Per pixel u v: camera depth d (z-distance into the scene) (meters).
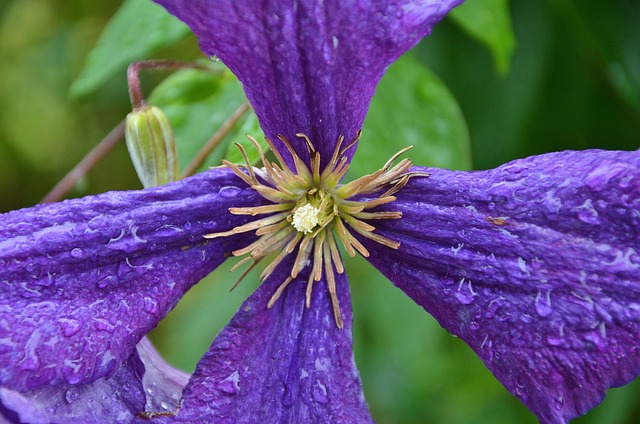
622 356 0.24
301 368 0.25
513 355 0.25
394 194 0.25
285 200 0.25
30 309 0.24
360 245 0.25
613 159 0.24
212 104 0.29
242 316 0.25
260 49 0.24
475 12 0.29
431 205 0.25
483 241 0.25
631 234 0.24
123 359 0.25
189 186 0.25
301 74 0.25
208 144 0.28
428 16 0.24
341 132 0.25
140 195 0.25
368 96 0.25
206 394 0.25
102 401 0.25
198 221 0.25
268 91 0.25
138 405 0.25
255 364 0.25
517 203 0.25
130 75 0.26
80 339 0.24
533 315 0.25
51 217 0.25
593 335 0.24
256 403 0.25
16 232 0.24
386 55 0.25
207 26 0.24
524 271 0.25
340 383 0.25
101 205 0.25
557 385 0.25
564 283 0.24
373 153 0.28
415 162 0.28
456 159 0.28
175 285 0.25
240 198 0.25
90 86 0.29
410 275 0.25
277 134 0.25
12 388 0.24
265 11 0.24
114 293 0.25
